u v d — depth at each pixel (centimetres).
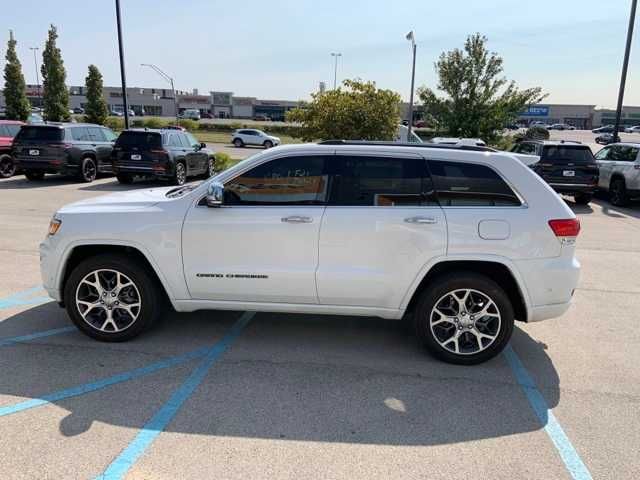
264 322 520
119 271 446
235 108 12100
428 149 430
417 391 390
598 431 343
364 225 420
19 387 378
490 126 2217
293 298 439
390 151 430
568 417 360
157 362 425
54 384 384
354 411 359
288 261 431
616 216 1264
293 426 338
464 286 422
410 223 418
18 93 3669
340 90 1805
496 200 422
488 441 329
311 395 379
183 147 1650
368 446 319
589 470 303
